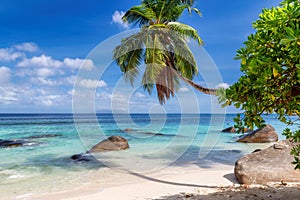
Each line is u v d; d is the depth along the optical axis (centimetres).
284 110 281
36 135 2066
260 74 245
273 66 225
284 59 235
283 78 253
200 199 486
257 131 1623
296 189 510
